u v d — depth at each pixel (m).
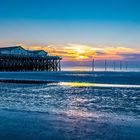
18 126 10.34
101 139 8.66
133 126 10.59
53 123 10.98
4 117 12.18
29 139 8.59
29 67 101.38
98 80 47.50
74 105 17.00
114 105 17.03
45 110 14.75
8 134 9.13
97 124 10.91
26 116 12.48
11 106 16.27
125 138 8.80
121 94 23.75
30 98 20.77
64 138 8.71
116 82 41.62
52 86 33.69
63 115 13.02
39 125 10.56
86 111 14.60
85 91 26.84
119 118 12.41
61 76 64.38
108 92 25.62
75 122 11.26
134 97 21.44
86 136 8.97
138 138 8.81
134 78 54.47
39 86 33.62
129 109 15.40
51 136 8.93
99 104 17.50
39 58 103.25
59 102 18.47
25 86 33.53
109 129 10.02
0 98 20.50
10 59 95.31
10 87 31.81
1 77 56.47
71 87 32.09
